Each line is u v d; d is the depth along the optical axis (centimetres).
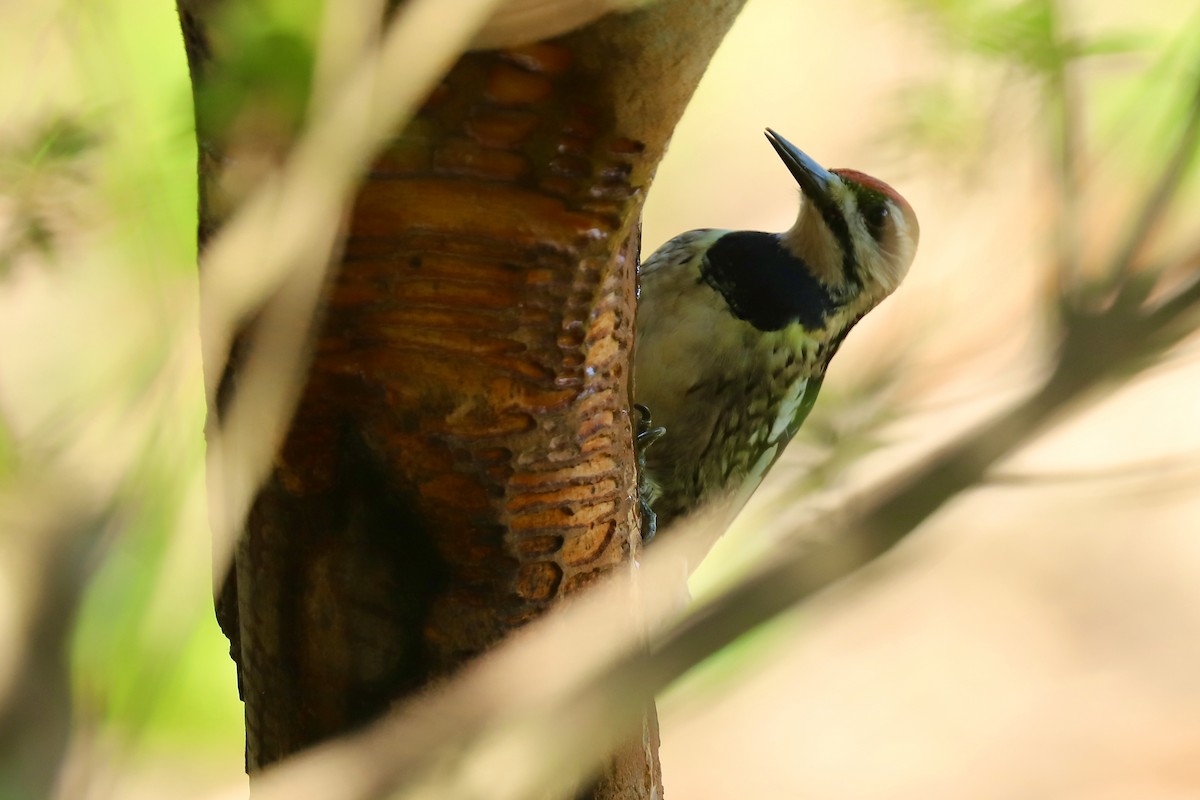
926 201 194
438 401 220
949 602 822
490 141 200
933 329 145
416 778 168
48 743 148
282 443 222
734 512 552
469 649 231
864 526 117
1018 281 141
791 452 142
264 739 243
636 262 252
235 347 176
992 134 179
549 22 180
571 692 150
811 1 399
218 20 143
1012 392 125
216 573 192
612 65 192
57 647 148
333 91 142
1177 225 121
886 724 746
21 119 160
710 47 196
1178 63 146
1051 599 844
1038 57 180
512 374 220
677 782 667
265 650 239
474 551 231
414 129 197
